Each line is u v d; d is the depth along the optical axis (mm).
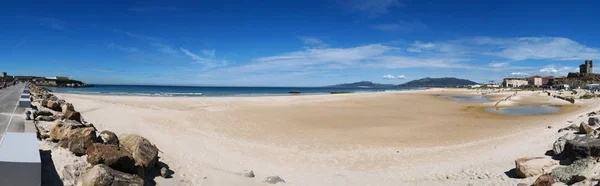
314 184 9539
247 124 21469
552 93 72125
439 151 14375
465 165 11391
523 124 22844
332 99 48875
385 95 66562
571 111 33219
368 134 18891
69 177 5938
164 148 11734
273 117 25359
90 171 5852
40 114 12430
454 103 46781
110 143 7824
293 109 32031
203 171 9312
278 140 16656
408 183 9672
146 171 7598
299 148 14977
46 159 6434
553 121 22328
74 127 7906
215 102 38562
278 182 9344
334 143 16250
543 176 7480
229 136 17000
